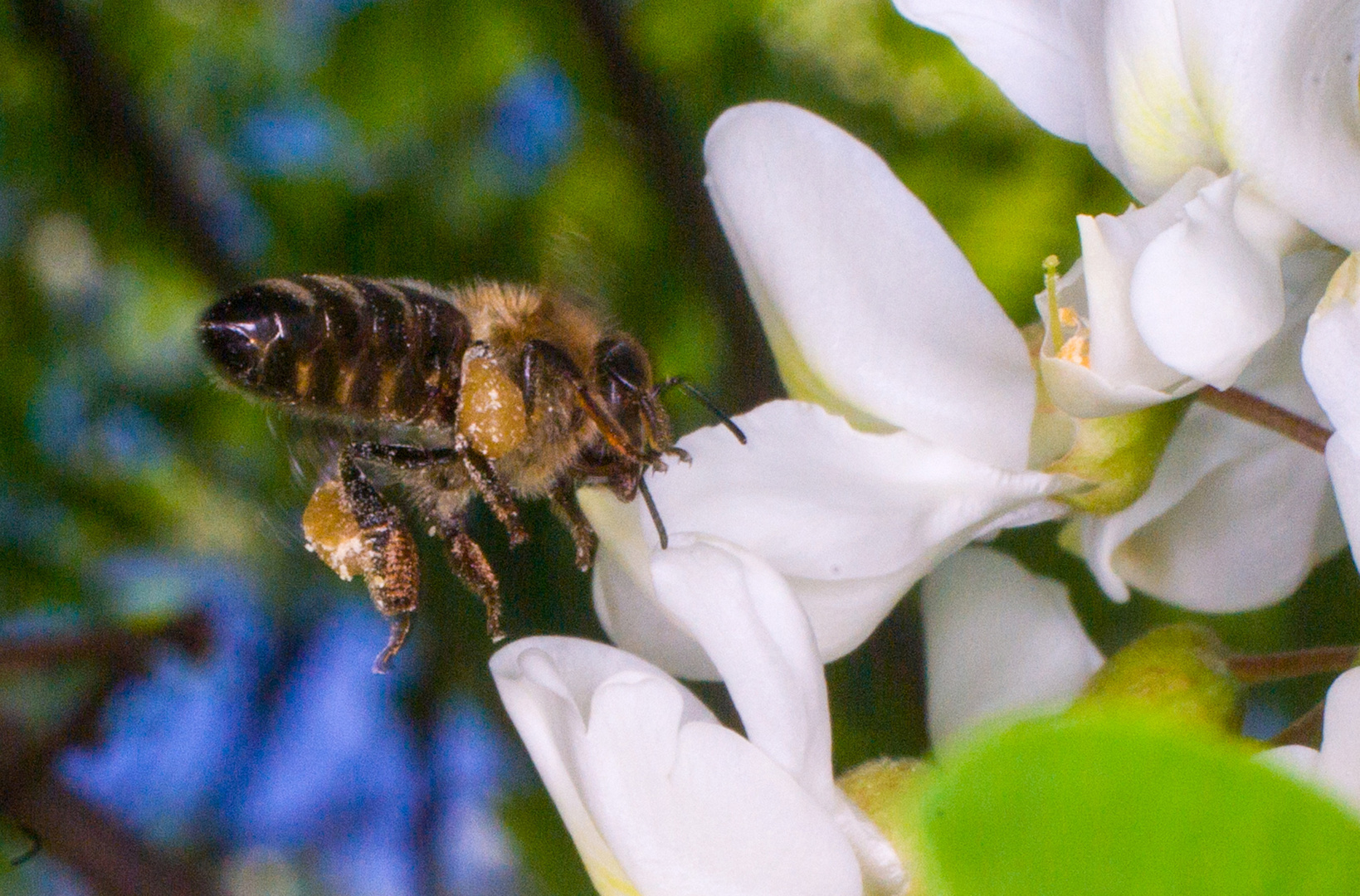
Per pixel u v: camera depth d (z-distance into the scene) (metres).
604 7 0.17
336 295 0.14
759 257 0.14
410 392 0.14
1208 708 0.13
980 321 0.14
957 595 0.14
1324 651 0.13
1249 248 0.13
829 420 0.14
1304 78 0.13
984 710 0.14
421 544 0.16
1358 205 0.13
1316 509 0.14
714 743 0.13
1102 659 0.14
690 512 0.14
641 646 0.14
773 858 0.13
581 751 0.13
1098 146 0.13
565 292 0.15
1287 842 0.06
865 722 0.15
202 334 0.14
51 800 0.17
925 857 0.06
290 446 0.14
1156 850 0.06
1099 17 0.13
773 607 0.13
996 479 0.14
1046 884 0.06
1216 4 0.13
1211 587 0.14
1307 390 0.14
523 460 0.14
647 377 0.14
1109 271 0.13
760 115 0.14
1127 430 0.14
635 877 0.13
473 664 0.17
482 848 0.17
